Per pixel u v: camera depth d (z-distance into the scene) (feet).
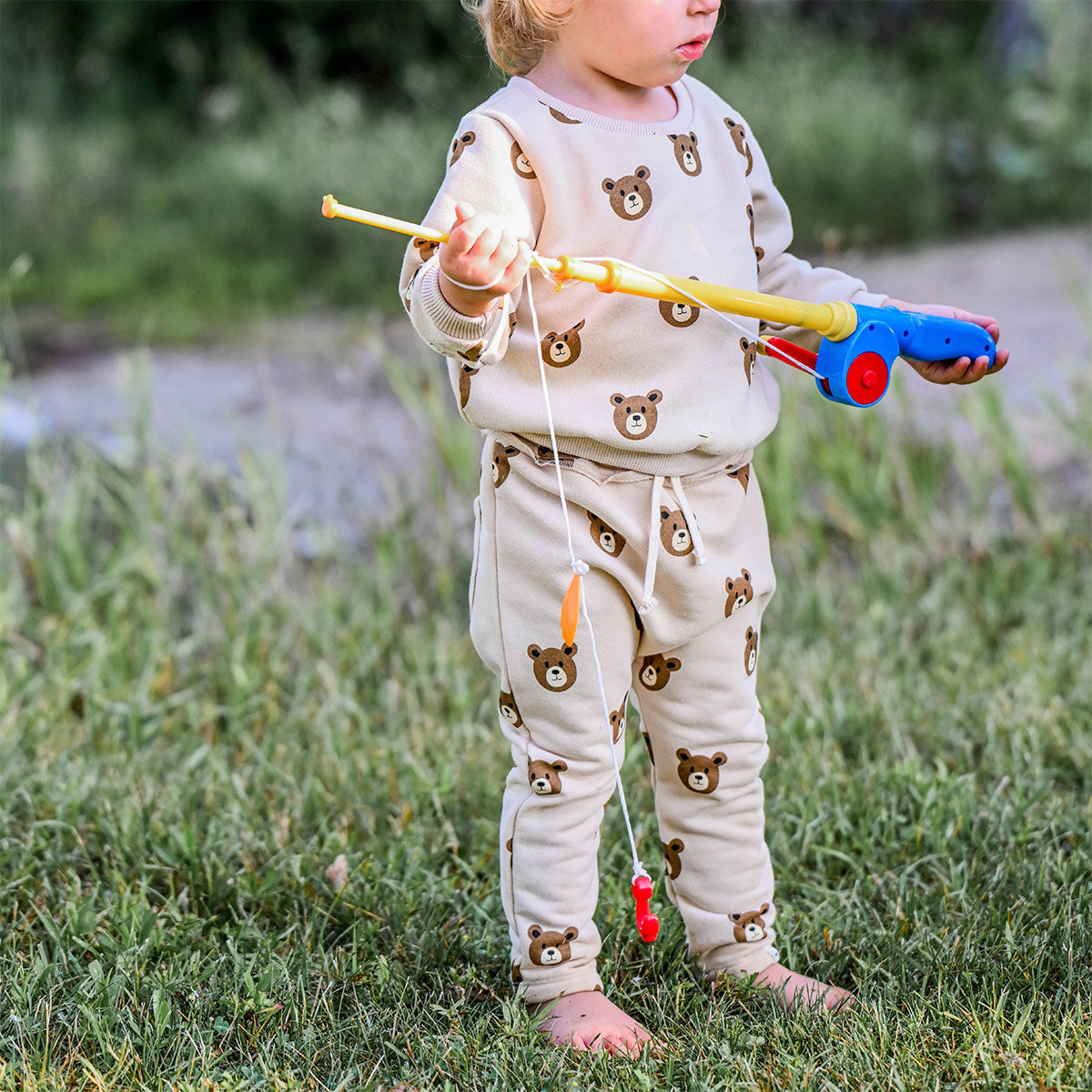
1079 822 10.43
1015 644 13.71
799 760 11.55
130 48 47.37
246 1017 8.59
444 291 7.11
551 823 8.32
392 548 16.14
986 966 8.58
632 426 7.74
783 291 8.75
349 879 9.94
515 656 8.15
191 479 16.67
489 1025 8.37
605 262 7.25
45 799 11.14
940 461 17.15
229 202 37.50
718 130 8.23
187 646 14.56
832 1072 7.65
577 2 7.59
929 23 45.62
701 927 8.86
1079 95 37.88
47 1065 7.93
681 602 8.09
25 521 15.65
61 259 36.17
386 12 45.29
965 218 35.76
